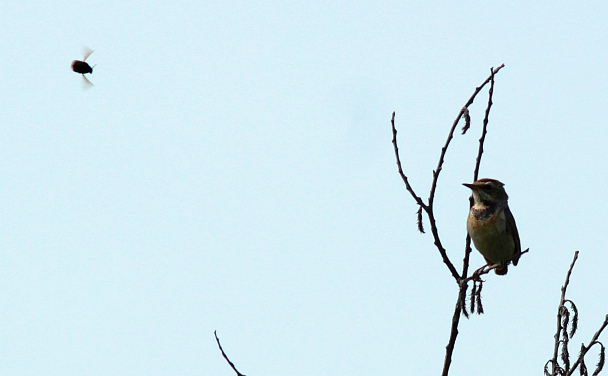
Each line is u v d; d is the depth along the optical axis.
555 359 9.98
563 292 10.26
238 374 9.76
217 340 9.98
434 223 10.73
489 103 11.02
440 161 10.70
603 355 9.81
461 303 10.58
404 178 10.66
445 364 10.34
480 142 11.14
